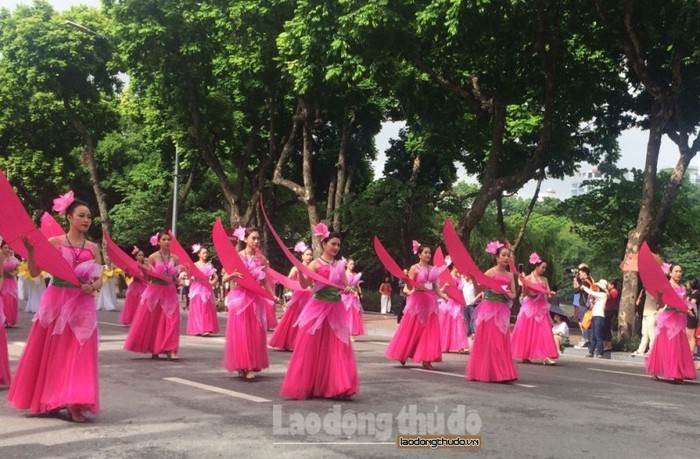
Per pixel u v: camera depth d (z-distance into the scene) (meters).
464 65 19.06
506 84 19.08
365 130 30.67
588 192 25.22
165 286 11.04
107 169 39.91
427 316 10.87
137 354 11.64
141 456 5.18
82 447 5.40
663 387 10.20
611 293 15.36
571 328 24.72
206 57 23.84
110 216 37.56
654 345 11.02
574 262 37.59
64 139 36.72
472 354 9.85
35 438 5.65
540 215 40.00
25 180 36.91
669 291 10.62
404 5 16.28
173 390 8.14
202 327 15.91
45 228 7.22
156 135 30.27
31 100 34.50
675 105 16.69
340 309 7.74
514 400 8.20
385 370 10.60
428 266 10.97
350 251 33.06
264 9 21.42
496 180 18.98
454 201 29.72
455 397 8.21
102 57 29.75
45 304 6.29
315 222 24.86
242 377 9.25
